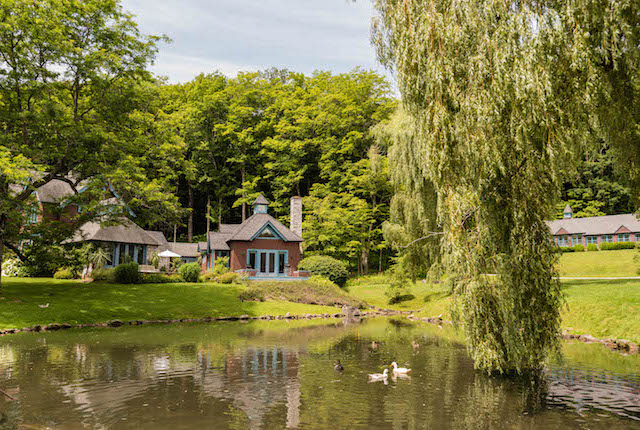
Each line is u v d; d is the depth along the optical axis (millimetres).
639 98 9789
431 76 10664
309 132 66750
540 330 10773
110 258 38781
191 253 54844
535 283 10547
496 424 9016
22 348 17391
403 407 10172
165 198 31438
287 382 12516
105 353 16531
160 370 13859
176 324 25984
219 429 8703
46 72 25094
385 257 59781
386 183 56562
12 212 23922
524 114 9727
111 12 26750
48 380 12453
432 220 29953
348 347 18453
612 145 11219
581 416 9531
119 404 10289
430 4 10805
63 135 26094
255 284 37656
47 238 27719
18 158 22016
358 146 65000
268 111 68500
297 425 8961
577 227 64812
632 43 8820
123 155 28188
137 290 32031
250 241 44844
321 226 55344
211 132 68375
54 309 25312
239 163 69375
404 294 40438
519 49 9703
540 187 10453
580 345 18844
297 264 46344
